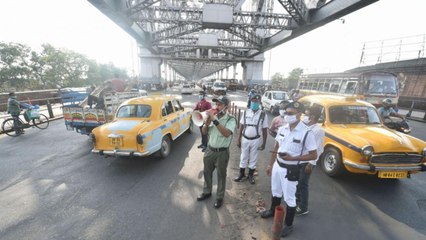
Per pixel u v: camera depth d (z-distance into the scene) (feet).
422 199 12.52
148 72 144.46
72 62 127.03
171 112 21.49
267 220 10.54
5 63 104.22
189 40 124.36
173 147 21.83
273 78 207.21
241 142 14.65
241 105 55.26
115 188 13.64
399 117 19.93
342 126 15.90
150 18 59.16
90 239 9.25
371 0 35.99
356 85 37.09
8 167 16.92
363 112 16.90
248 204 11.89
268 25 61.67
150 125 16.78
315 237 9.41
